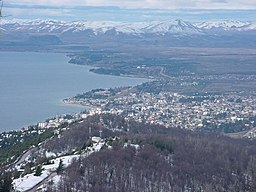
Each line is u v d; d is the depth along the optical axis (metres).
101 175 106.56
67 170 105.69
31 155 144.00
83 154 124.00
